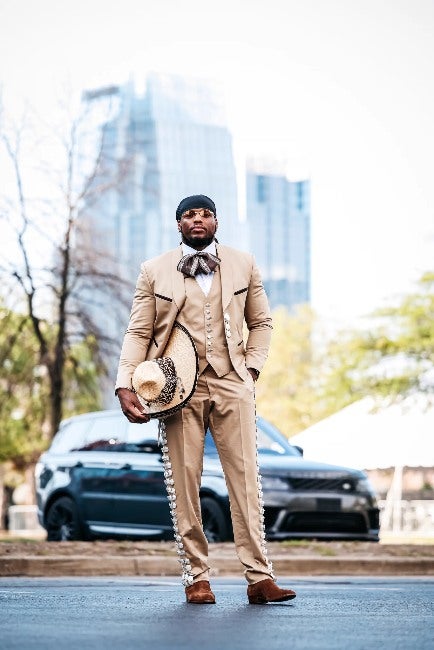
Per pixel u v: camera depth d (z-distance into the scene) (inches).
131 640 226.7
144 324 321.7
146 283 322.3
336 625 259.9
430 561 567.2
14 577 502.3
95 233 1332.4
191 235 320.8
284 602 318.7
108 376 1317.7
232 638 231.5
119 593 361.7
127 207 7313.0
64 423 755.4
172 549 575.2
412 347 1710.1
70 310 1296.8
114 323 1333.7
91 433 725.9
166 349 317.1
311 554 577.6
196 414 316.5
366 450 927.7
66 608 297.1
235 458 314.8
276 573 545.6
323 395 1843.0
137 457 693.3
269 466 659.4
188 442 316.5
